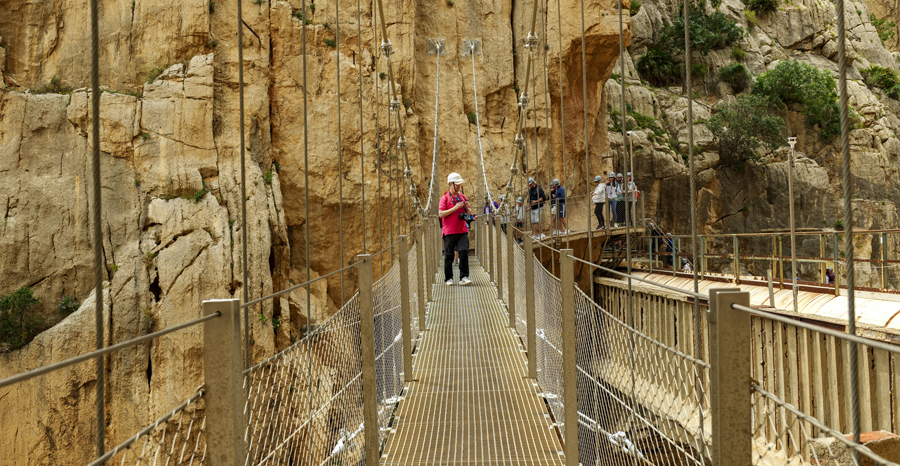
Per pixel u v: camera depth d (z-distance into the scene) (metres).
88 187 16.25
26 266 15.85
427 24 21.38
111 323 14.62
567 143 22.05
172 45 17.23
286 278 16.95
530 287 5.14
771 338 9.38
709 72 35.25
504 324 7.17
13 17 17.58
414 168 19.42
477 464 3.46
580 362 3.04
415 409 4.43
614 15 20.86
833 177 33.38
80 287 15.83
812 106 33.22
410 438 3.88
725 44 36.22
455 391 4.80
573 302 3.12
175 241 15.50
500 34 22.09
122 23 17.31
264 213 16.44
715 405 1.39
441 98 21.12
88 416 14.46
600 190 17.34
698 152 30.39
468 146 21.12
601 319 2.57
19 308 15.09
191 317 14.84
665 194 28.84
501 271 8.67
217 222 15.77
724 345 1.36
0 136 16.59
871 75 40.12
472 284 10.40
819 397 8.15
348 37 19.05
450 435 3.90
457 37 21.75
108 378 14.40
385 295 4.15
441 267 13.44
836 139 33.78
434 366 5.55
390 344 4.39
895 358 6.96
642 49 34.66
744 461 1.35
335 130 18.25
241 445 1.48
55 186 16.23
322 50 18.59
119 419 14.21
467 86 21.66
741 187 30.88
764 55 37.31
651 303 13.70
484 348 6.11
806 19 39.06
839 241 27.91
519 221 12.45
